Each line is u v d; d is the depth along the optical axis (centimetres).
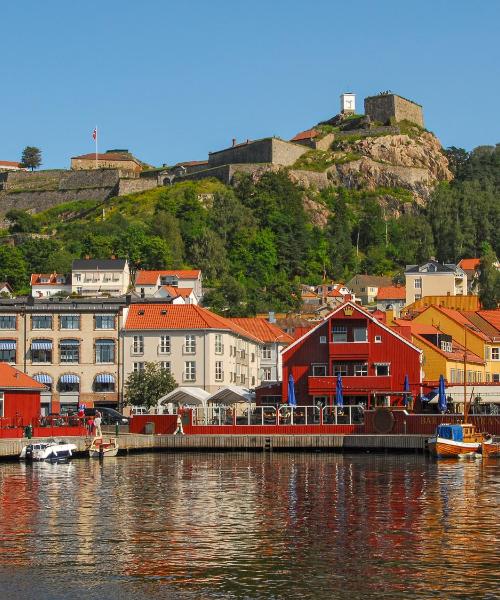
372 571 5941
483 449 12494
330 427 13675
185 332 17112
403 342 14762
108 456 12800
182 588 5631
